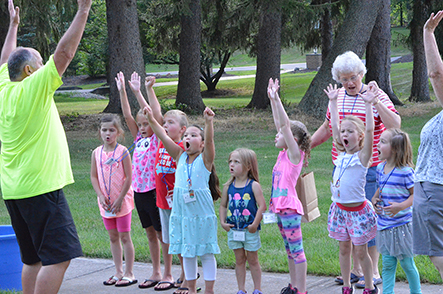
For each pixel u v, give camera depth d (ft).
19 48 12.80
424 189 11.87
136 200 16.28
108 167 16.17
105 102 119.85
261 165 36.29
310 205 14.42
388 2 76.69
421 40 81.00
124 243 16.30
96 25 158.81
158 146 16.05
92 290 15.67
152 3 98.07
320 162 37.01
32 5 59.21
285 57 231.91
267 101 79.71
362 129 13.58
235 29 91.66
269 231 20.97
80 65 186.50
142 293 15.37
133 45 61.52
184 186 14.28
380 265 16.31
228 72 201.36
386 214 12.75
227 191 14.73
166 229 15.46
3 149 12.47
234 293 14.90
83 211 26.09
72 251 12.32
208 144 13.91
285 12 66.23
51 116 12.53
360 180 13.35
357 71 14.52
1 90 12.65
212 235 14.29
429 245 11.75
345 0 73.82
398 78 127.13
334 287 14.76
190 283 14.26
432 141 11.95
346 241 13.67
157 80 181.78
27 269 13.24
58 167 12.47
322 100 62.03
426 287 14.14
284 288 14.30
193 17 76.07
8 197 12.37
